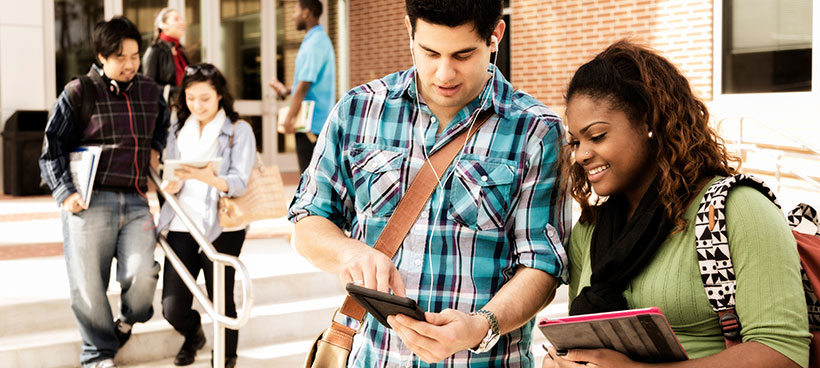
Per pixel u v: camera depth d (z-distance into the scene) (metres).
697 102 1.77
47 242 6.82
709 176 1.74
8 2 10.25
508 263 1.95
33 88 10.45
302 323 5.44
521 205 1.95
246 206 4.44
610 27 10.05
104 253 4.35
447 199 1.93
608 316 1.57
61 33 10.80
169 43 6.80
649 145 1.76
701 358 1.59
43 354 4.64
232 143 4.50
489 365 1.93
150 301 4.53
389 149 1.99
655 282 1.71
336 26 13.60
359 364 2.00
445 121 1.98
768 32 8.84
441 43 1.79
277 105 12.77
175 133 4.59
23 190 9.89
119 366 4.81
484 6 1.77
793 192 7.49
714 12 9.19
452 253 1.92
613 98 1.73
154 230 4.49
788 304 1.55
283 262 6.18
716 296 1.63
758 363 1.53
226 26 12.31
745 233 1.59
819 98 8.34
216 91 4.43
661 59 1.78
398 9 12.52
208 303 4.08
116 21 4.21
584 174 1.95
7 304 4.90
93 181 4.17
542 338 5.54
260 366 4.84
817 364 1.62
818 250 1.67
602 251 1.82
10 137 9.94
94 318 4.39
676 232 1.69
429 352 1.69
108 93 4.25
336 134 2.06
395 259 1.95
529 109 1.97
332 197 2.07
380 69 12.94
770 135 8.58
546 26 10.72
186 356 4.80
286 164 12.95
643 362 1.63
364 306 1.71
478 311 1.80
